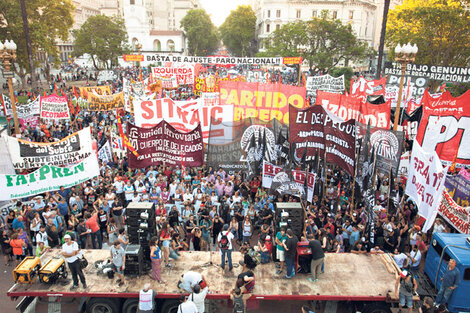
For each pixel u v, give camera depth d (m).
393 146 14.31
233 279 9.83
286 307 10.38
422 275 10.82
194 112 18.20
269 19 93.00
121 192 16.00
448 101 15.59
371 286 9.55
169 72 29.83
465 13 36.53
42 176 13.87
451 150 15.66
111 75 47.59
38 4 45.72
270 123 17.22
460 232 11.71
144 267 10.21
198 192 14.84
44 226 12.02
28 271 9.37
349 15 87.94
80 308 9.59
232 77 42.00
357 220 12.75
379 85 22.97
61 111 20.45
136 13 93.44
